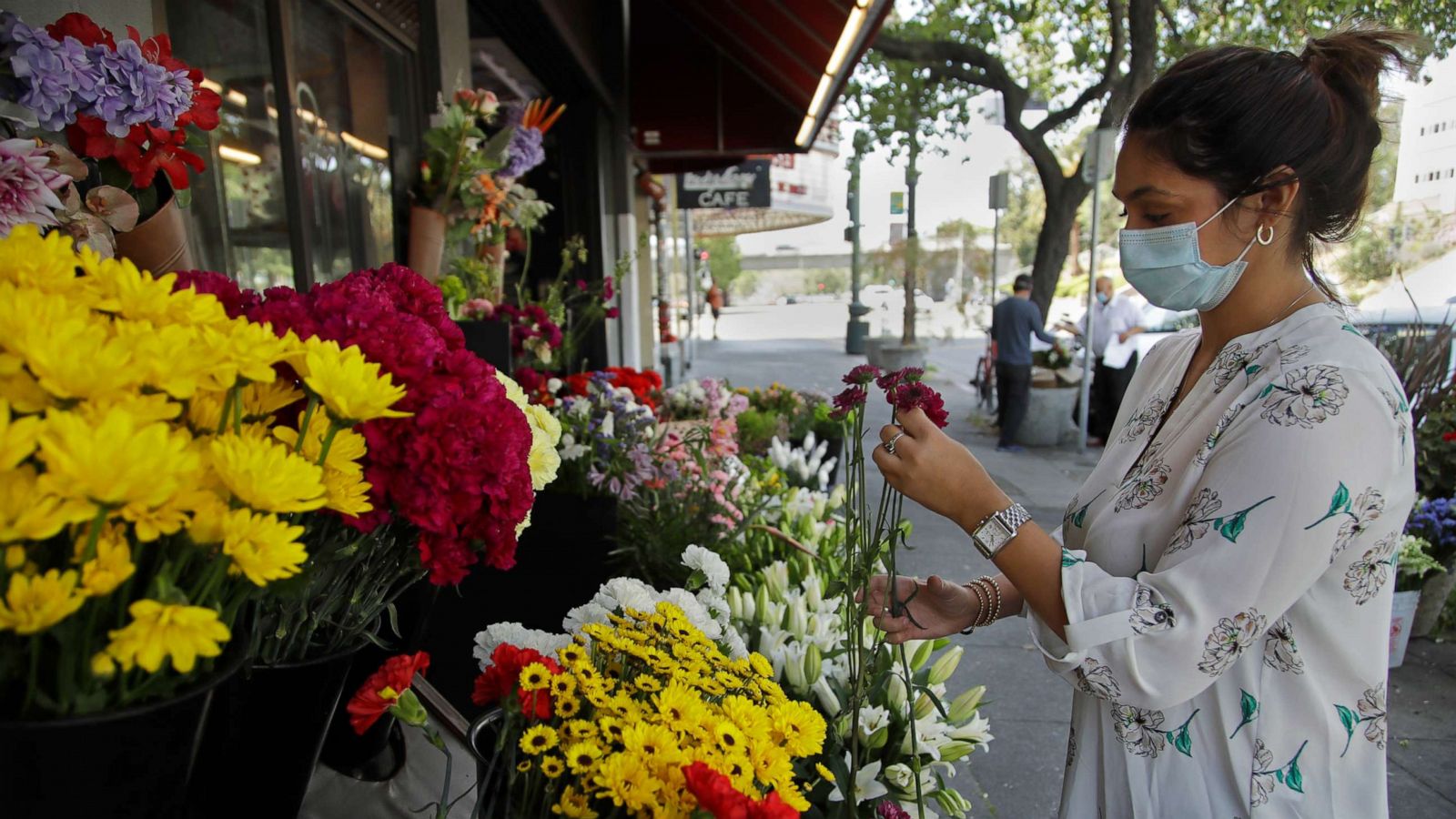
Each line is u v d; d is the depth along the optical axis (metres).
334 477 0.71
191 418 0.67
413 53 3.55
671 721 0.92
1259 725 1.02
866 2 4.53
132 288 0.62
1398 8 6.27
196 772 0.85
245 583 0.65
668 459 2.72
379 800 1.12
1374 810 1.04
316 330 0.83
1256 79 0.99
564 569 2.31
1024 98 11.31
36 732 0.57
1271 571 0.93
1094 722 1.15
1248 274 1.06
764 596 1.97
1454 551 3.86
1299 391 0.94
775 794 0.76
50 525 0.50
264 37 2.57
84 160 1.25
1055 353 9.27
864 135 13.91
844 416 1.21
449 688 2.15
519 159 3.32
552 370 4.11
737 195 14.42
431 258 3.05
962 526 1.08
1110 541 1.12
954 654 1.79
